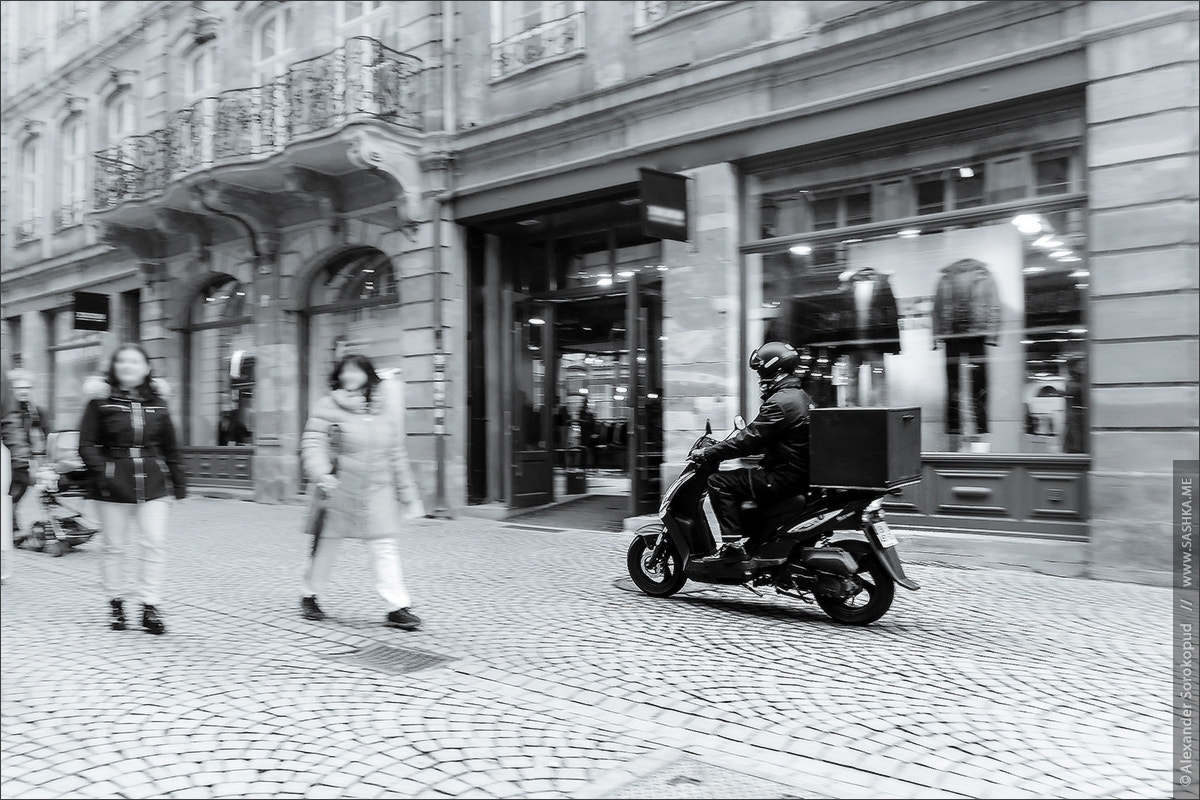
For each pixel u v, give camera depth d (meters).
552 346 11.62
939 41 7.66
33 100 19.83
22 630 5.44
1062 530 7.14
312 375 13.61
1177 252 6.44
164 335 15.78
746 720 3.79
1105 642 4.96
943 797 3.05
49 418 19.55
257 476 13.73
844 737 3.59
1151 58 6.57
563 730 3.69
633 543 6.42
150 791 3.09
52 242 19.11
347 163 11.72
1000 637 5.08
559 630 5.33
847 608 5.47
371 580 6.98
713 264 9.05
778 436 5.61
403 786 3.12
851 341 8.47
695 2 9.30
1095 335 6.79
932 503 7.79
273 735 3.61
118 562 5.46
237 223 13.93
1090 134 6.87
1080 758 3.35
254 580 7.07
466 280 11.59
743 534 5.77
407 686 4.27
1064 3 7.01
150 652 4.90
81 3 18.61
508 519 10.98
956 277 7.86
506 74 10.95
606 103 9.80
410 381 11.62
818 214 8.68
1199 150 6.39
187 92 15.83
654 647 4.93
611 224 10.88
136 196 14.20
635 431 10.04
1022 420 7.47
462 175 11.30
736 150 8.88
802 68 8.43
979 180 7.76
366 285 12.81
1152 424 6.52
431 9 11.59
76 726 3.73
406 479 5.54
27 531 9.08
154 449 5.47
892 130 8.01
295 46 13.57
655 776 3.23
